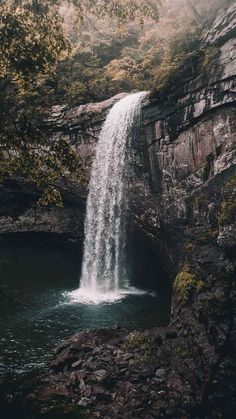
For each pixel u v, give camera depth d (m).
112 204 25.08
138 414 12.04
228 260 15.03
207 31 21.58
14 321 18.47
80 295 22.59
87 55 33.72
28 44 10.79
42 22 11.77
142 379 13.20
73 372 13.82
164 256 23.20
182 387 12.91
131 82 29.98
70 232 31.08
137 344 14.67
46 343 16.48
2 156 12.27
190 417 12.27
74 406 12.45
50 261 29.47
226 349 13.39
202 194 18.48
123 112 24.08
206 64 19.20
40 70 11.44
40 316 19.20
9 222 32.00
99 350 14.59
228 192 16.25
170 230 20.95
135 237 24.89
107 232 25.58
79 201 28.95
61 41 11.97
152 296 22.92
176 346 14.47
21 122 11.52
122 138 23.97
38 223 31.64
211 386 13.01
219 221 15.72
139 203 23.27
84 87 28.94
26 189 30.50
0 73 12.03
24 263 28.58
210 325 13.88
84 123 26.55
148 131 22.25
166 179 21.42
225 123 18.41
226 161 18.08
